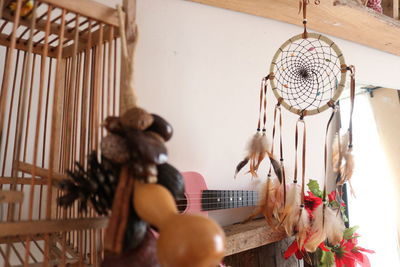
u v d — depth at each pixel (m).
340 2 1.32
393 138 1.85
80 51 0.67
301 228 0.95
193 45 1.18
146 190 0.33
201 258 0.27
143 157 0.33
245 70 1.31
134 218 0.35
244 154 1.20
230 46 1.28
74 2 0.48
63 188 0.40
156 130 0.38
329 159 1.53
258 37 1.37
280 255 1.10
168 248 0.28
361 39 1.67
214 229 0.29
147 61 1.07
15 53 0.83
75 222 0.44
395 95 1.88
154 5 1.10
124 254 0.37
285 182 1.04
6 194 0.40
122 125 0.36
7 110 0.81
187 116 1.13
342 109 1.70
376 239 1.70
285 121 1.41
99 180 0.39
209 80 1.20
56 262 0.53
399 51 1.84
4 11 0.50
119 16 0.48
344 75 0.88
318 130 1.52
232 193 1.08
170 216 0.31
